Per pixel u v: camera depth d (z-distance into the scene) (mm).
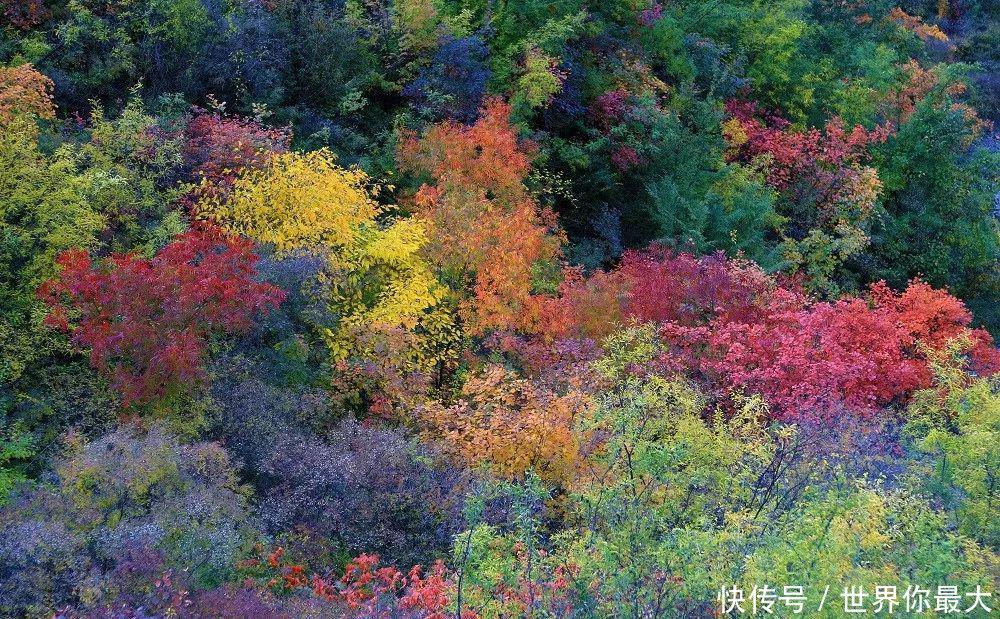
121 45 21484
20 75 17672
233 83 23391
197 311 14133
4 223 15625
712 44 36719
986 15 67562
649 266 22266
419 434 16484
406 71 25922
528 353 18703
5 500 12891
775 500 12992
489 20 27562
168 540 11602
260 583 12391
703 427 13938
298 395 16625
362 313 18594
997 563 12047
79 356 16375
